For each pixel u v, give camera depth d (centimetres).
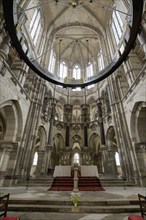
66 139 2317
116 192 878
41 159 1875
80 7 2303
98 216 534
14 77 1179
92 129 2331
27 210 589
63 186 1087
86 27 2553
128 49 682
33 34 1889
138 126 1327
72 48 3086
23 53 708
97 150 2448
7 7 525
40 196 737
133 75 1402
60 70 3025
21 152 1320
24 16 1393
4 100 1045
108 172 1797
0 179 1118
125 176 1345
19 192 860
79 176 1218
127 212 577
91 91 2686
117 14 1944
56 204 632
